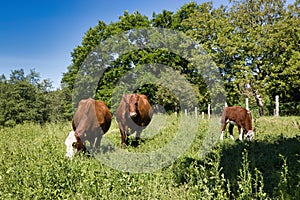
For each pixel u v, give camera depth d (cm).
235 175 547
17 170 532
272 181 504
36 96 3628
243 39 2795
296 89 2878
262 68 2656
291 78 2594
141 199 445
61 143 825
